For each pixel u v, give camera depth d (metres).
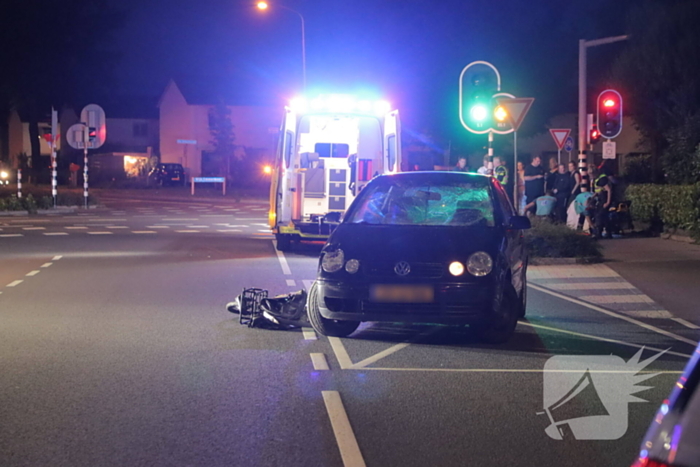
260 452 5.09
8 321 9.33
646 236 20.47
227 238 20.42
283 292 11.66
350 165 17.53
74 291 11.57
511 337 8.87
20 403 6.09
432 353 8.00
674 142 22.47
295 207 17.83
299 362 7.53
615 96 19.77
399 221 9.29
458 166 19.16
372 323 9.51
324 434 5.46
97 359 7.52
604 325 9.77
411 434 5.48
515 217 8.94
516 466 4.91
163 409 5.98
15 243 18.61
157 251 17.05
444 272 7.96
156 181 57.38
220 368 7.25
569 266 15.14
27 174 60.47
